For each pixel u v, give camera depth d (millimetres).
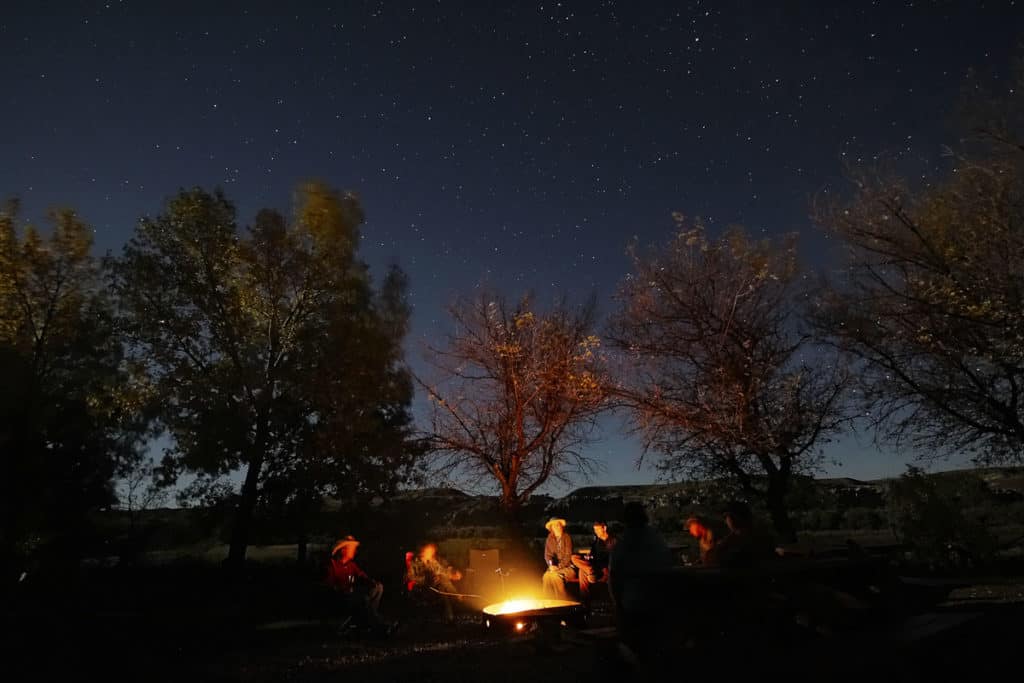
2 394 17141
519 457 19156
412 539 21531
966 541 14688
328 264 23953
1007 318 13570
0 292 20344
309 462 21516
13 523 16734
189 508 22031
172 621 13594
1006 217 13992
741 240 18125
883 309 15422
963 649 5145
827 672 4766
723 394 16500
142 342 22234
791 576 6152
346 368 22500
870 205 15625
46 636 11320
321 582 15766
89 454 19312
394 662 8961
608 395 17984
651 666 5785
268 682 8266
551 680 6996
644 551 6266
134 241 22750
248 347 23188
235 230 23406
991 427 14883
